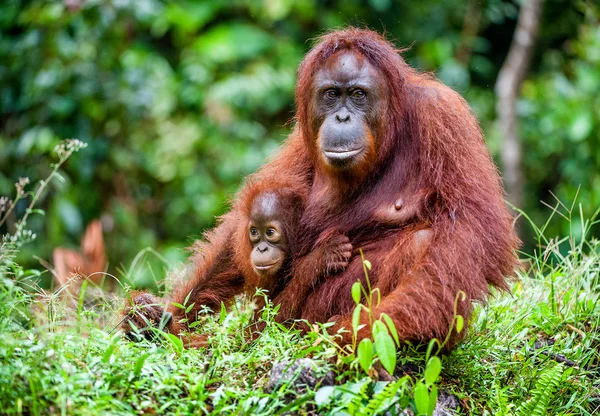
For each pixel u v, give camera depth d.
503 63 25.25
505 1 24.52
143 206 19.81
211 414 6.56
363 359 6.52
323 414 6.71
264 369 7.25
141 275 12.83
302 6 22.34
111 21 17.61
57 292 8.32
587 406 8.23
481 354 8.29
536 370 8.18
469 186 7.88
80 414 6.14
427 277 7.43
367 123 8.15
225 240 9.52
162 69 20.52
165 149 19.95
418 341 7.61
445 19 24.02
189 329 8.73
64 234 17.33
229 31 21.84
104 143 17.88
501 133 20.95
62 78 17.45
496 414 7.53
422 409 6.40
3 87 17.89
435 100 8.20
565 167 20.22
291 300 8.32
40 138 17.20
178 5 22.16
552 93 21.39
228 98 20.61
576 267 10.33
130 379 6.66
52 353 6.53
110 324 8.65
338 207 8.52
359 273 8.00
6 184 17.22
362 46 8.28
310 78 8.46
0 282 7.00
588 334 8.85
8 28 18.64
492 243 7.78
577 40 22.84
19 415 6.11
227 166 20.11
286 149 9.51
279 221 8.66
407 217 8.09
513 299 9.58
